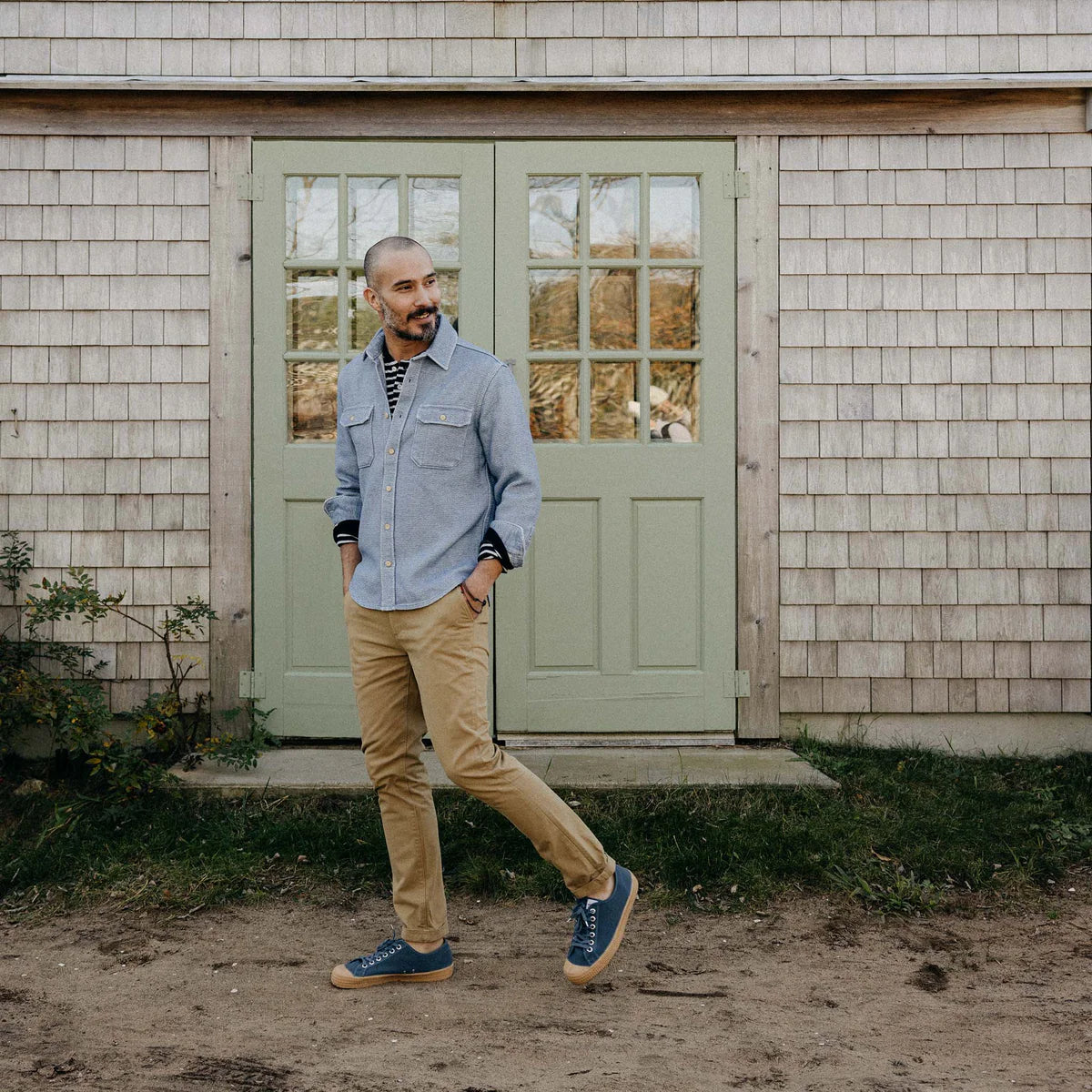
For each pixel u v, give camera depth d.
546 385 4.31
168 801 3.68
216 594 4.27
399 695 2.54
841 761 4.03
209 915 3.04
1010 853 3.33
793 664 4.29
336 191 4.28
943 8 4.21
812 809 3.58
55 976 2.69
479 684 2.47
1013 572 4.27
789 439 4.27
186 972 2.70
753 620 4.28
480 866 3.20
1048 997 2.56
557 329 4.32
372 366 2.61
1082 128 4.20
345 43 4.24
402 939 2.63
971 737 4.29
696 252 4.30
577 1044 2.31
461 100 4.24
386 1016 2.45
